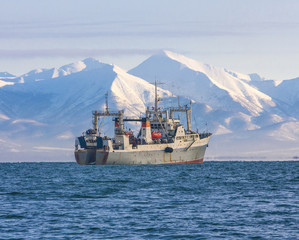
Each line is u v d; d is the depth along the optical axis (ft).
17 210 469.16
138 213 452.35
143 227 394.73
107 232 379.35
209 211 461.37
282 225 400.47
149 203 512.22
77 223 409.08
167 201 526.57
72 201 529.86
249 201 524.52
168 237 365.40
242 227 394.52
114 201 528.22
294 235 369.50
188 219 424.46
